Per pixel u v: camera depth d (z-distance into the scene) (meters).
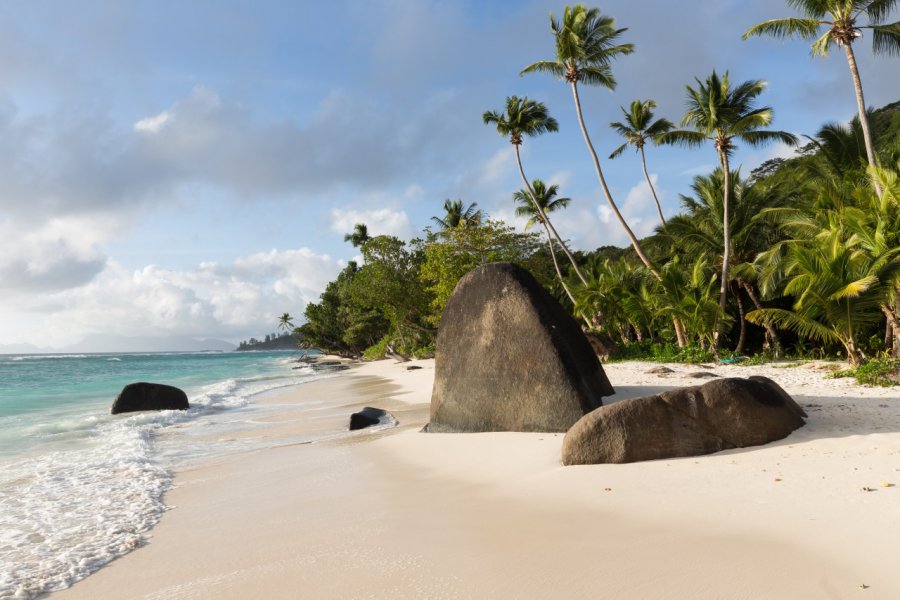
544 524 4.85
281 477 7.70
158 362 81.56
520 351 9.97
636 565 3.79
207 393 22.02
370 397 19.56
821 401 9.82
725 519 4.59
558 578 3.68
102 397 22.84
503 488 6.27
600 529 4.61
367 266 49.38
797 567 3.59
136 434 12.09
